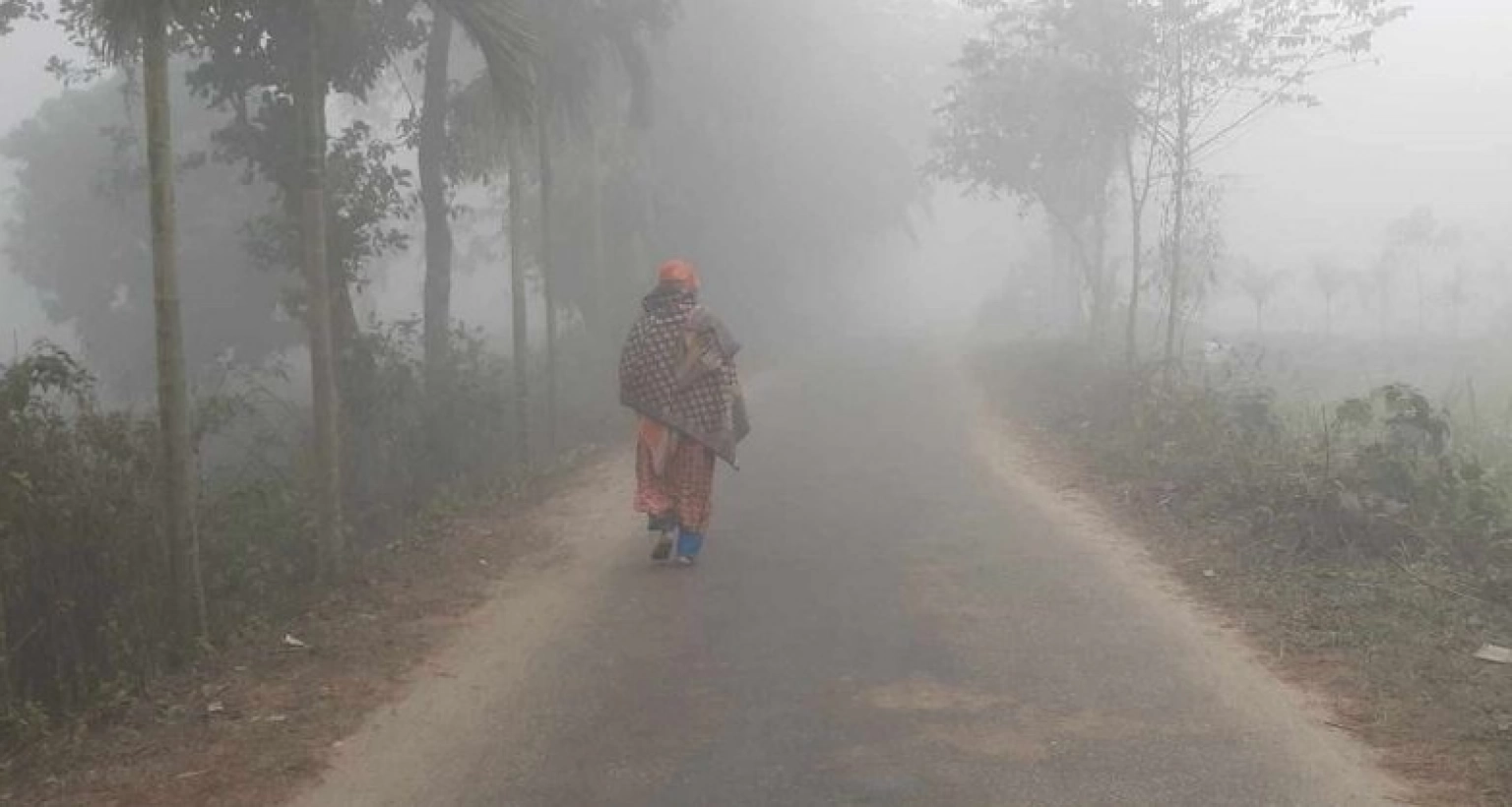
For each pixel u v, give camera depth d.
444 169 16.59
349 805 4.82
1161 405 13.49
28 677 6.50
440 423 14.09
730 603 7.52
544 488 12.10
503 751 5.32
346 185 13.98
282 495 9.54
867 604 7.46
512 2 9.62
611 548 9.14
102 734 5.62
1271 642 6.61
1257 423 12.48
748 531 9.55
